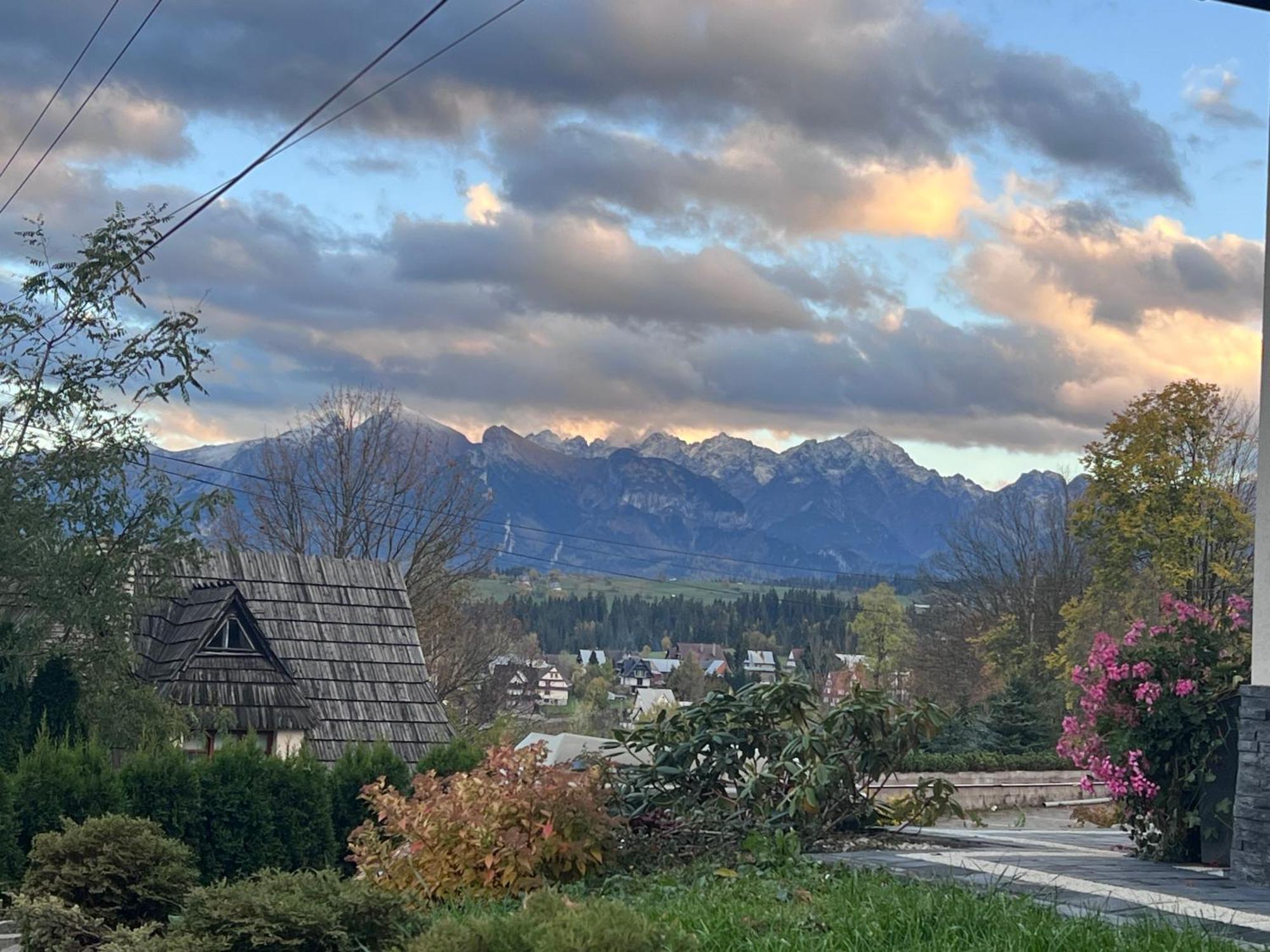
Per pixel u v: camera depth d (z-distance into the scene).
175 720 20.64
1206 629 12.02
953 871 9.41
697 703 12.27
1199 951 6.51
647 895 9.11
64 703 19.00
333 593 28.20
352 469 47.16
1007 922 6.99
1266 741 10.05
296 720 24.83
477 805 9.88
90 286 20.12
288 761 18.05
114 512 19.95
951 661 57.88
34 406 19.59
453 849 9.77
